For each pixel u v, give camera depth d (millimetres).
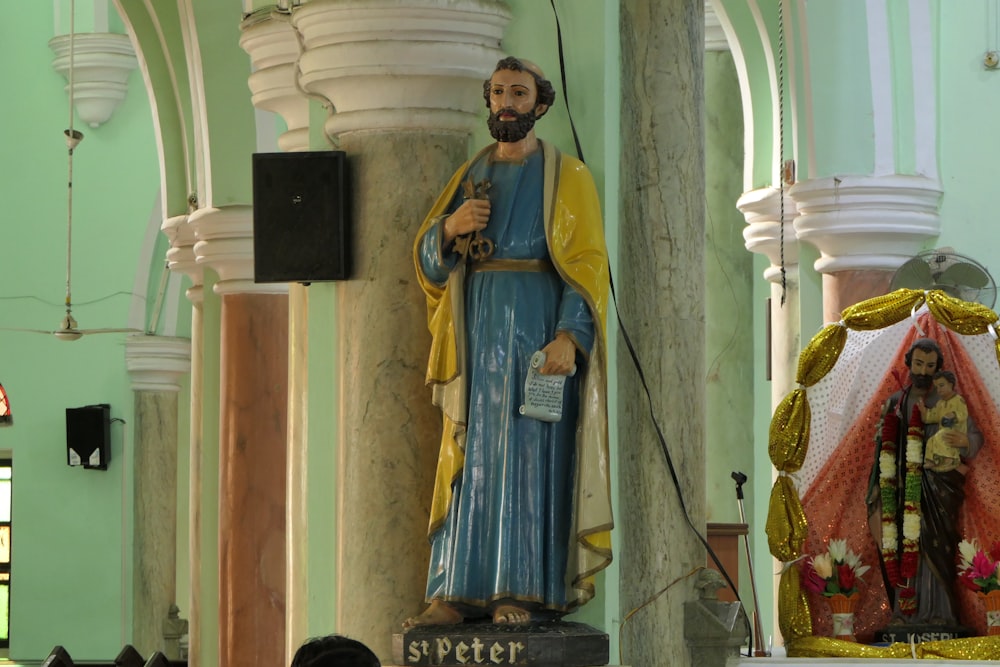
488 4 9273
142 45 16891
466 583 8398
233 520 14555
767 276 16453
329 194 9344
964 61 15109
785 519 11828
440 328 8656
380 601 9180
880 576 12047
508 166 8773
